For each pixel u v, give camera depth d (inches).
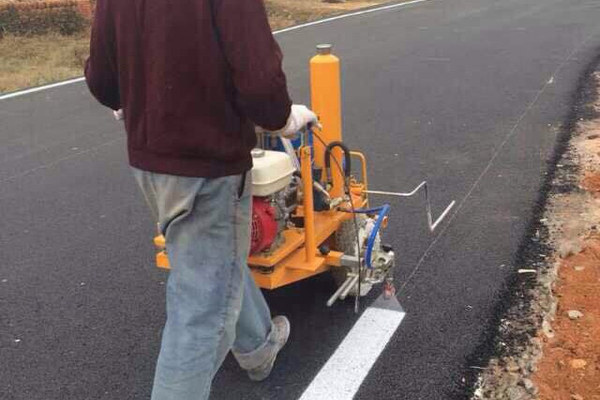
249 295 114.7
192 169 95.0
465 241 182.2
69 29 591.5
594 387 122.3
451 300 154.8
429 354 136.1
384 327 145.3
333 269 149.6
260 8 91.4
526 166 235.1
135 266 177.6
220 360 104.0
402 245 181.5
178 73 93.1
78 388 130.2
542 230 186.1
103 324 151.2
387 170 237.6
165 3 92.4
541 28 526.0
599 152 243.3
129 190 232.5
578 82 347.3
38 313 156.1
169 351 100.7
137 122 98.2
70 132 303.3
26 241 193.9
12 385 131.1
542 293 154.2
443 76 380.2
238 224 101.3
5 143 288.0
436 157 249.0
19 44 535.5
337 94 139.0
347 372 131.7
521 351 134.5
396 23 612.1
